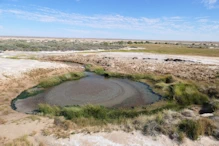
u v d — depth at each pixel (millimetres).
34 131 7438
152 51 48969
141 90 15234
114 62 28734
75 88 15805
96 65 27125
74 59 32656
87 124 8305
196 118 8195
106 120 9008
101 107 11062
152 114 9719
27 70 19312
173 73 20906
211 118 8391
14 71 18250
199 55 39438
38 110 10797
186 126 7398
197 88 14438
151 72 21750
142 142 6660
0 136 6965
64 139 6848
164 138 6875
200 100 12094
